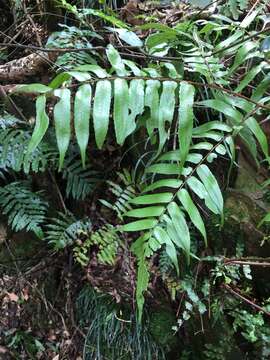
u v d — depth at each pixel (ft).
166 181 4.09
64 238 6.42
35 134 3.29
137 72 3.90
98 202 6.97
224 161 6.23
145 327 6.79
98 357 6.81
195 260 6.41
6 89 6.50
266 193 6.10
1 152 6.16
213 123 4.38
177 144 5.96
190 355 6.86
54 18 7.47
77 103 3.39
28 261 7.22
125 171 6.42
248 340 6.30
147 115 4.28
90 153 6.83
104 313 6.85
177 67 4.81
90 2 7.05
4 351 6.82
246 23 5.27
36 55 6.62
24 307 7.09
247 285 6.35
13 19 7.93
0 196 6.43
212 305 6.33
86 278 6.97
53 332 7.11
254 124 4.28
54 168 6.61
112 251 6.40
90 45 6.28
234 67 4.66
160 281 6.72
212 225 6.21
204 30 5.54
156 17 6.68
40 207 6.41
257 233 6.02
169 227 3.90
